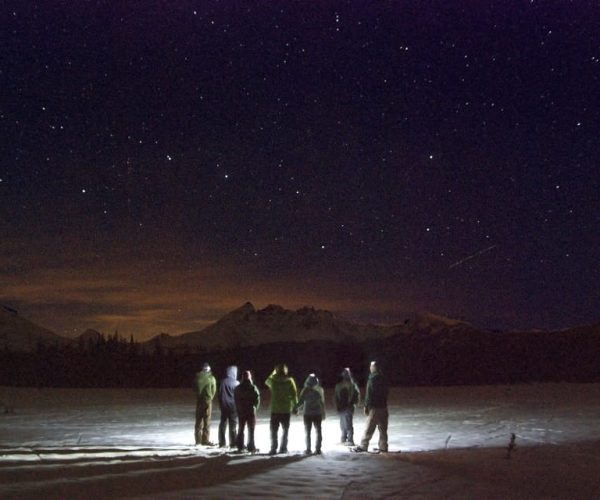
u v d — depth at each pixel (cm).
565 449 1553
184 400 3353
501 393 3803
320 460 1272
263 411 2806
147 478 943
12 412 2633
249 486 934
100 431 1997
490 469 1212
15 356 5512
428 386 4691
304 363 5716
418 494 939
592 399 3353
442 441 1797
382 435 1531
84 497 773
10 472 925
